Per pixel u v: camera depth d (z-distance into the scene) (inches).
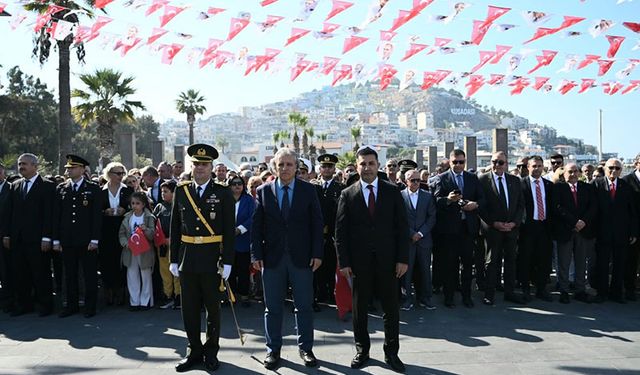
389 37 248.4
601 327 217.8
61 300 278.1
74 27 239.3
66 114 564.1
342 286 231.5
